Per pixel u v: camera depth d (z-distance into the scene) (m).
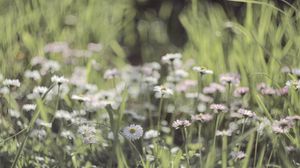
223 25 5.25
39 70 4.64
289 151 3.11
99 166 3.16
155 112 4.22
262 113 3.66
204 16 5.68
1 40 5.18
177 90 4.21
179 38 6.45
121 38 6.45
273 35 4.76
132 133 2.91
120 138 3.33
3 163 3.11
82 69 4.71
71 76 4.55
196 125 3.81
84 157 3.26
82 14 6.09
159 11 6.91
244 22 5.39
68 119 3.45
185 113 3.93
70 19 6.02
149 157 3.05
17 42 5.32
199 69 3.69
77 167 3.14
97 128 3.54
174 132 3.87
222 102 3.97
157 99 4.34
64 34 5.72
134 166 3.15
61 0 6.16
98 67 5.00
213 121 3.52
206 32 5.30
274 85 3.93
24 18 5.78
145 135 3.43
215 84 3.83
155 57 5.88
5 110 3.72
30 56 5.03
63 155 3.12
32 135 3.28
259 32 4.71
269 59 4.36
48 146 3.20
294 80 3.53
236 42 4.75
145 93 4.36
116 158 3.06
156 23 6.64
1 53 4.91
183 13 6.50
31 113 3.60
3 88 3.65
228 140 3.54
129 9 6.84
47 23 5.82
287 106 3.52
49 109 3.68
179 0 6.84
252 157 3.38
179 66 4.67
